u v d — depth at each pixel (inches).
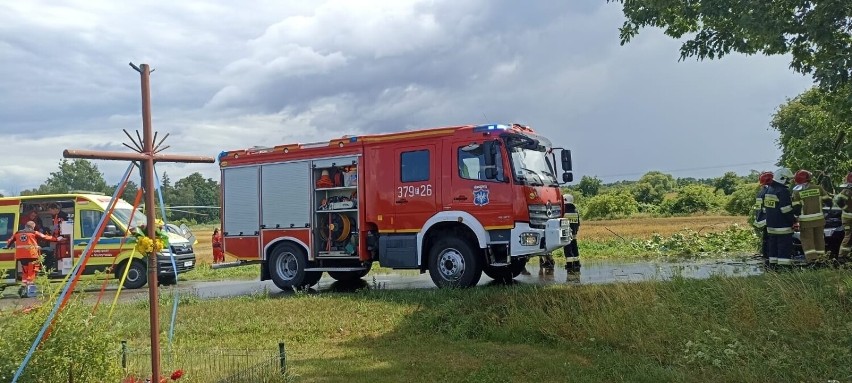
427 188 463.8
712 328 292.8
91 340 203.9
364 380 257.9
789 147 609.6
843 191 437.1
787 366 246.5
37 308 202.7
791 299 305.4
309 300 427.5
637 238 888.3
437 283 459.8
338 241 511.2
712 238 695.7
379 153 486.3
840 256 427.2
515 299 364.8
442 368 274.1
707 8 407.8
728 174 2433.6
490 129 441.7
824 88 376.2
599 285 369.1
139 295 552.4
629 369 264.4
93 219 654.5
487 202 439.8
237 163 554.3
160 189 185.6
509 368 271.9
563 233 465.7
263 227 539.2
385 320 367.2
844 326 278.1
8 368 185.3
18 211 657.6
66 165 2260.1
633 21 491.5
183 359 274.8
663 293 341.4
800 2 380.8
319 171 518.3
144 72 178.7
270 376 242.1
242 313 401.1
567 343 312.5
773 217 416.2
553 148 506.6
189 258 693.9
